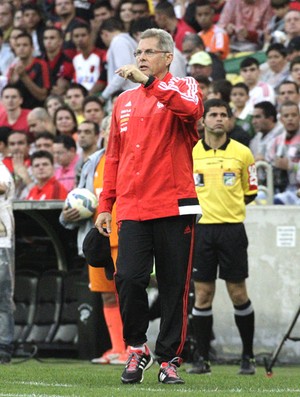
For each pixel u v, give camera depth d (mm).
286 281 31125
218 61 42969
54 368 27438
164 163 20422
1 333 28953
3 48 55062
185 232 20578
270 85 42969
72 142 39281
